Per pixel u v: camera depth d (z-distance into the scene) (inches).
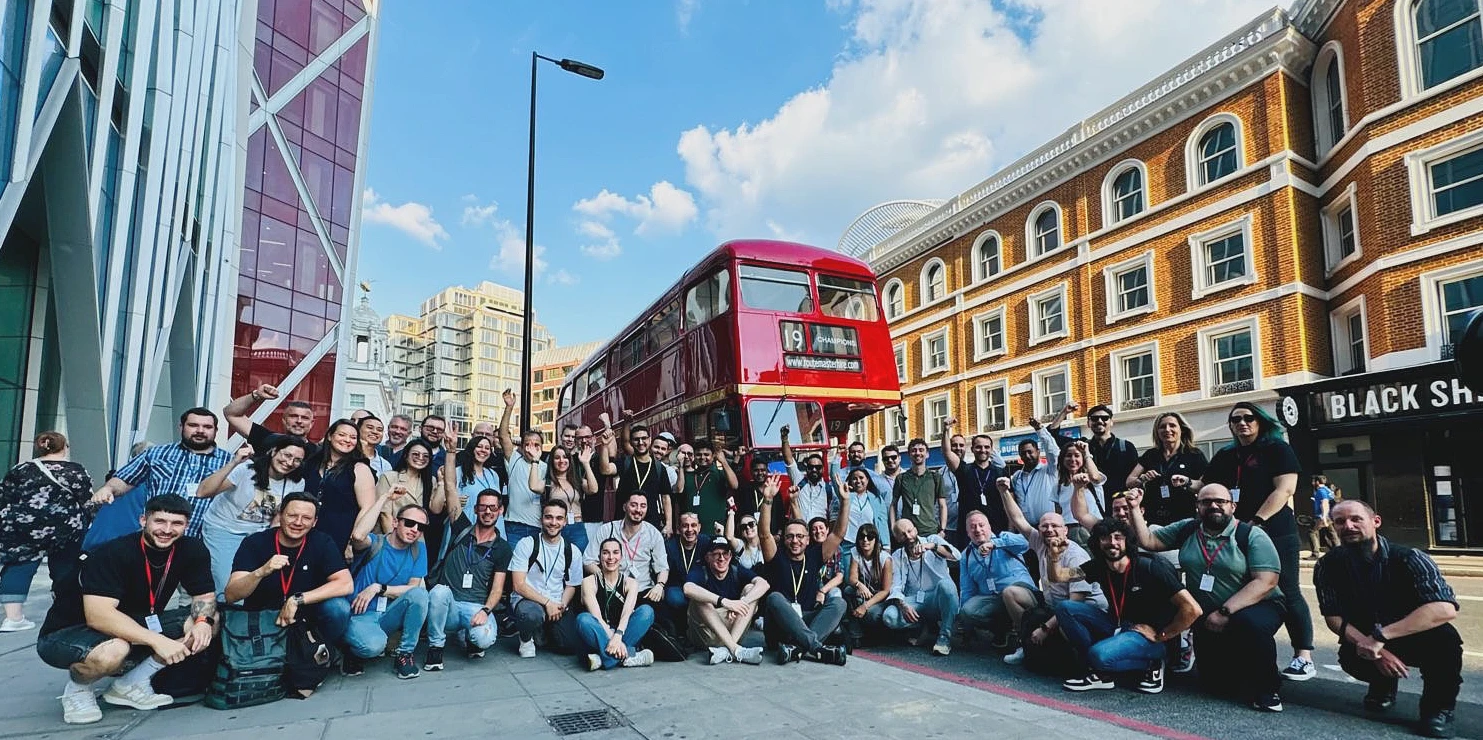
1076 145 856.9
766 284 435.5
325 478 232.2
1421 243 567.2
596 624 236.1
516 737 162.6
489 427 301.0
